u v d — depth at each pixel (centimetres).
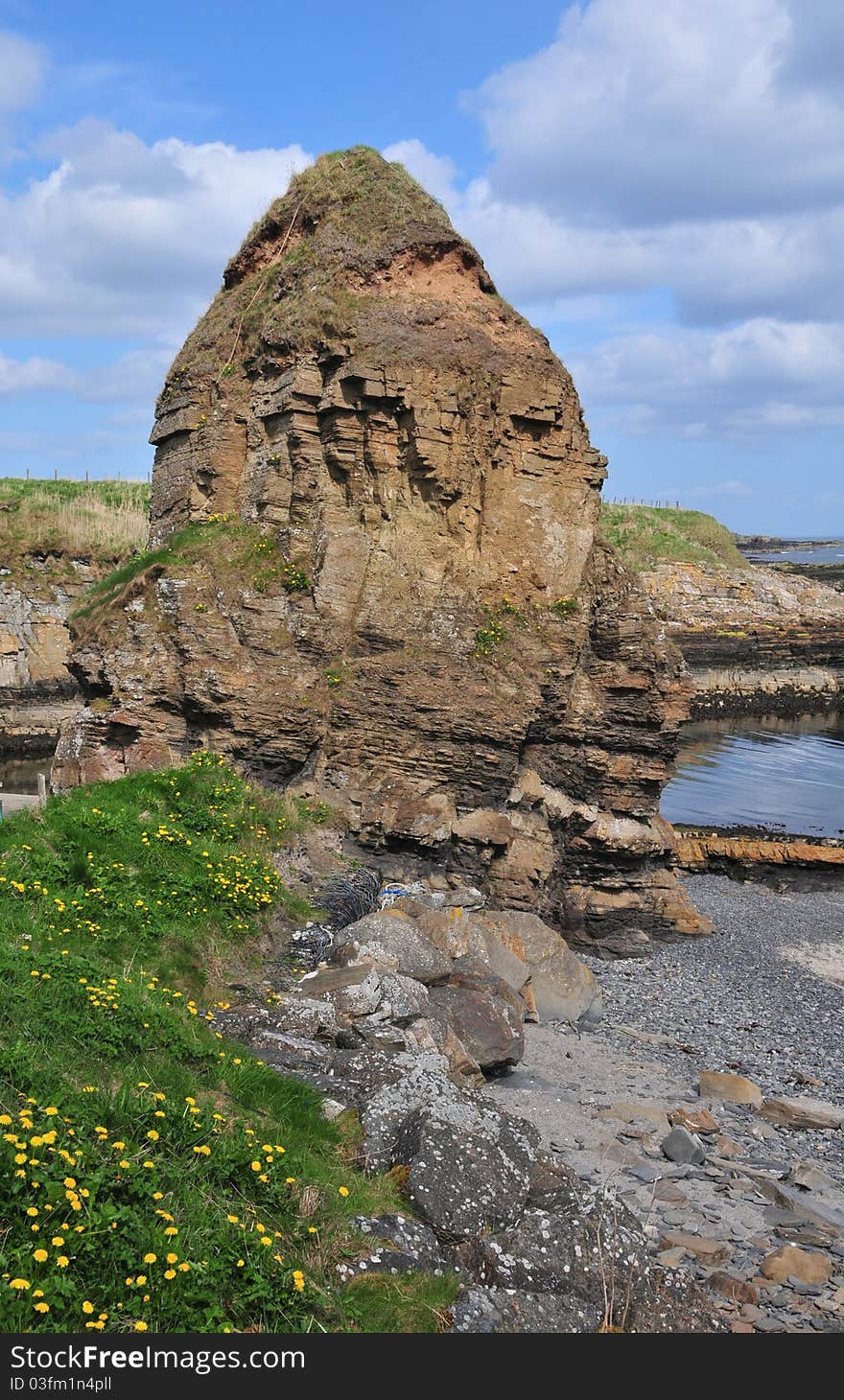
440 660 2433
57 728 5878
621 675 2616
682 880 3512
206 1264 715
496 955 1858
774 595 10562
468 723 2402
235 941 1550
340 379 2448
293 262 2664
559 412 2678
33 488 8000
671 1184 1223
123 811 1716
